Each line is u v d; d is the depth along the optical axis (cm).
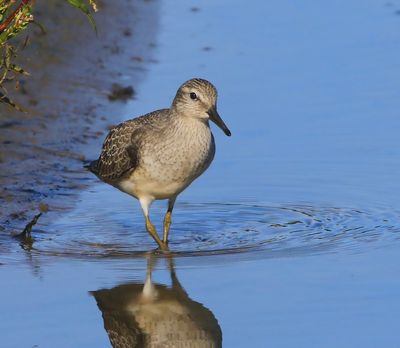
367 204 1466
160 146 1334
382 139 1664
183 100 1324
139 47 2103
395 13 2292
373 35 2159
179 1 2430
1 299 1134
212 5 2395
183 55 2077
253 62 2033
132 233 1378
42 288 1168
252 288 1162
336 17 2283
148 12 2328
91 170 1460
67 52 1997
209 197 1505
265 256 1268
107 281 1194
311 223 1402
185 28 2236
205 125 1341
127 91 1873
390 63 1997
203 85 1323
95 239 1348
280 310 1103
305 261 1245
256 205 1473
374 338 1037
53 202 1458
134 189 1378
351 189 1511
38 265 1242
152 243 1342
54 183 1519
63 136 1675
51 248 1306
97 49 2052
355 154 1617
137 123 1386
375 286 1162
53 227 1380
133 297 1150
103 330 1066
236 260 1256
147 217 1364
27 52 1947
